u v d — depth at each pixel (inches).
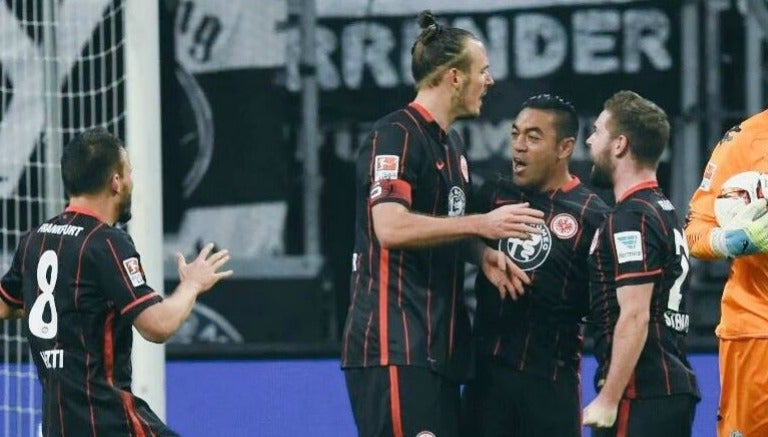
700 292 1076.5
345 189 1101.7
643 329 651.5
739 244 661.3
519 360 700.0
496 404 704.4
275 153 1097.4
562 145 701.9
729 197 676.1
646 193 671.1
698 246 684.7
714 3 1083.9
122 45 1016.2
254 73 1095.6
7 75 1047.0
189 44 1091.3
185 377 1042.7
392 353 661.9
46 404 671.8
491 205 714.2
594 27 1085.8
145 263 828.0
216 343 1082.1
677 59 1087.6
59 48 1035.9
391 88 1096.2
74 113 1043.9
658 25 1085.8
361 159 677.9
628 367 650.2
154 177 830.5
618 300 657.0
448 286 679.1
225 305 1098.1
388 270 669.3
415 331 664.4
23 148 1051.9
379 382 664.4
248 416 1040.2
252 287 1098.1
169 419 1035.3
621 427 671.1
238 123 1095.0
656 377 669.3
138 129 828.0
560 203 705.0
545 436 706.8
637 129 670.5
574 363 716.0
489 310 705.6
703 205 695.1
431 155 669.9
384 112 1096.8
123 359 677.3
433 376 667.4
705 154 1090.7
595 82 1086.4
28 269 676.1
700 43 1085.8
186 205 1095.0
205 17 1090.7
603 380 681.0
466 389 714.8
